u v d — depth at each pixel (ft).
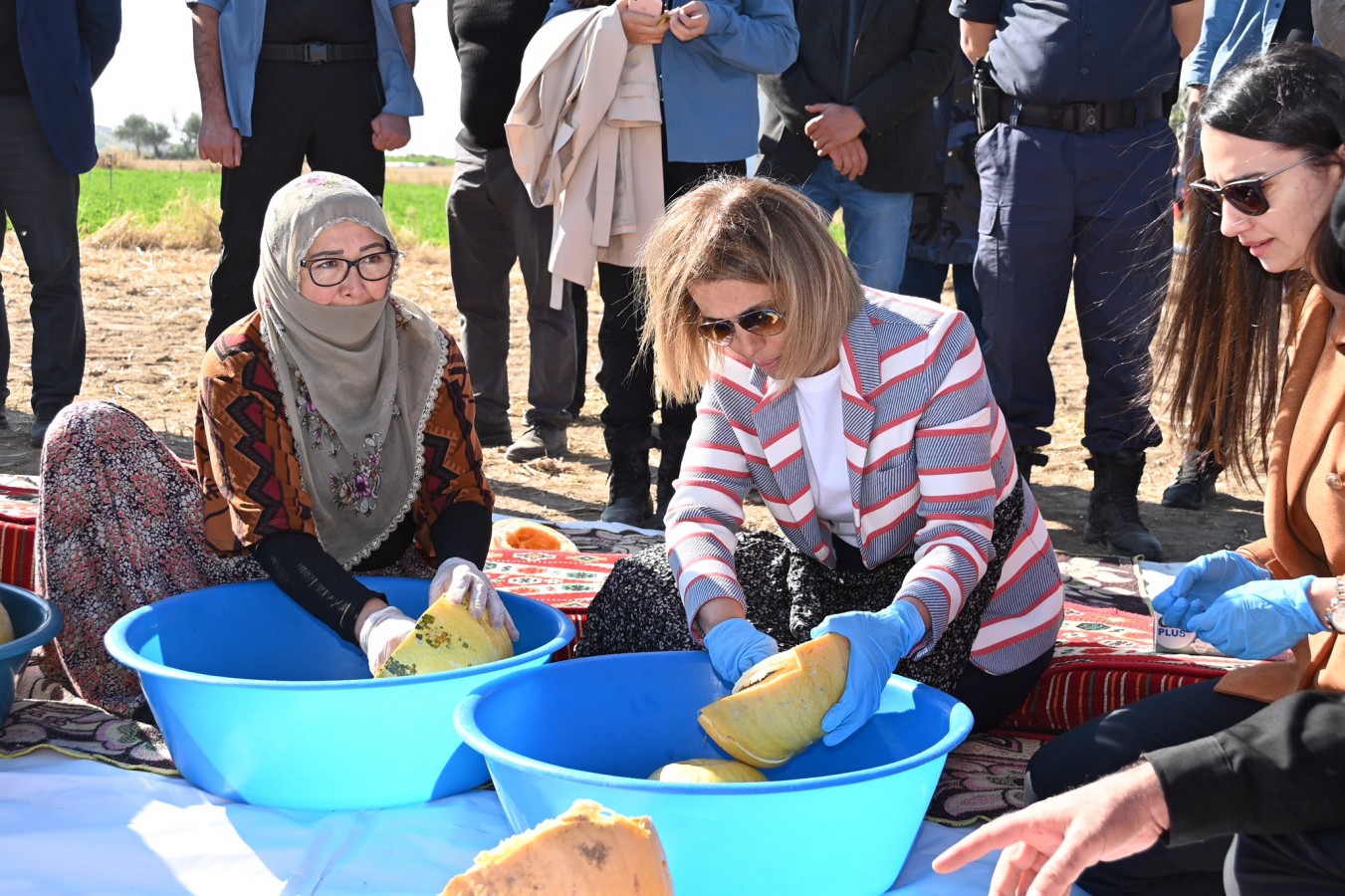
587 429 20.48
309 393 8.30
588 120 13.34
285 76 16.15
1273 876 5.38
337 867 6.58
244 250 16.75
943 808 7.40
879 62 15.25
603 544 13.29
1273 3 13.83
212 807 7.17
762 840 5.64
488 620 7.56
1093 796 5.15
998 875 5.34
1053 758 6.73
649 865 4.83
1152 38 13.28
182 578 8.77
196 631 8.07
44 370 17.51
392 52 16.70
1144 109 13.43
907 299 7.51
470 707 6.31
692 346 7.50
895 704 6.85
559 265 13.83
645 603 7.93
